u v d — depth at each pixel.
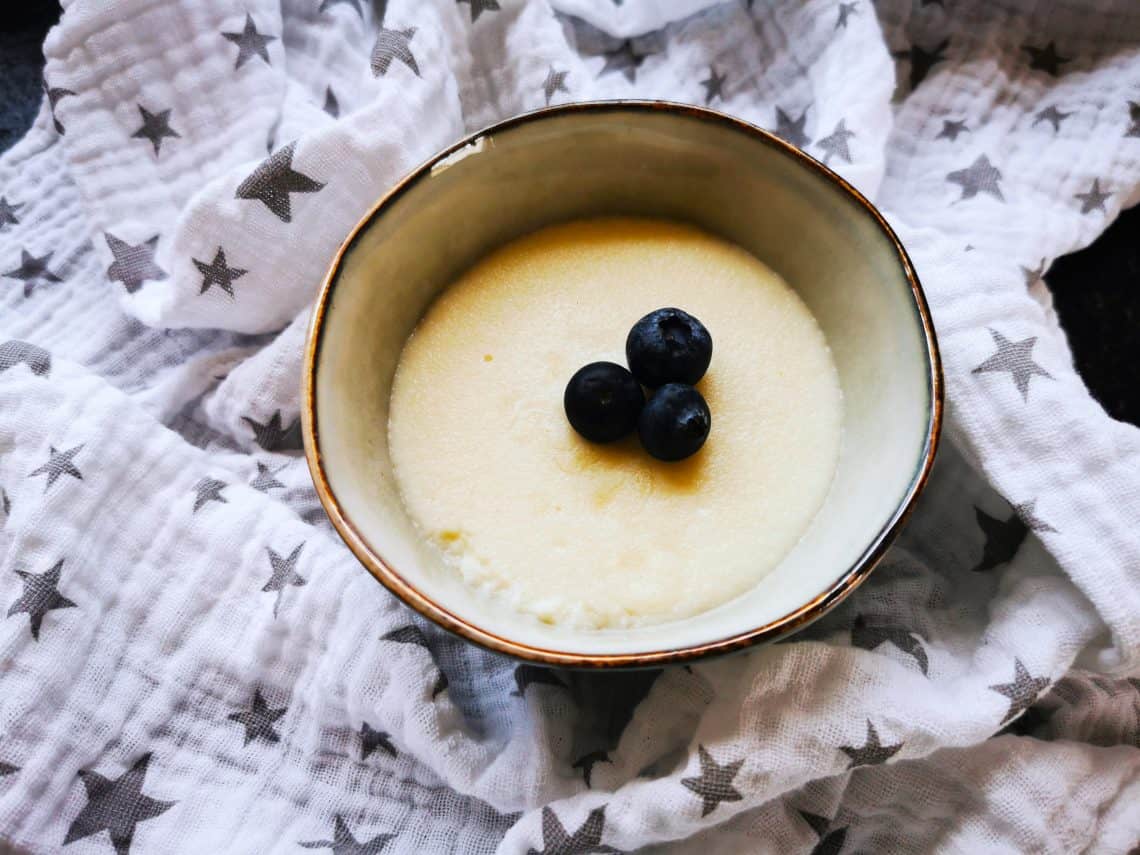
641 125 0.18
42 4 0.25
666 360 0.16
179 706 0.19
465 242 0.19
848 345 0.18
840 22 0.22
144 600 0.19
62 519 0.19
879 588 0.19
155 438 0.20
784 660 0.17
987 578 0.20
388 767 0.19
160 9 0.22
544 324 0.18
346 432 0.16
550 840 0.17
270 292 0.21
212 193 0.20
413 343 0.18
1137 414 0.21
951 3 0.24
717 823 0.17
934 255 0.20
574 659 0.14
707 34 0.24
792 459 0.17
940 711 0.17
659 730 0.18
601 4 0.24
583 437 0.17
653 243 0.19
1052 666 0.18
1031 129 0.23
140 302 0.22
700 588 0.16
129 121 0.22
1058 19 0.24
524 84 0.23
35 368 0.20
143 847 0.18
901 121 0.23
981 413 0.18
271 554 0.20
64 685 0.19
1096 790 0.18
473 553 0.16
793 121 0.23
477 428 0.17
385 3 0.25
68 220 0.23
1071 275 0.22
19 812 0.18
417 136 0.21
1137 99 0.23
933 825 0.19
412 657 0.18
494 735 0.19
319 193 0.20
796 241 0.18
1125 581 0.17
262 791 0.19
